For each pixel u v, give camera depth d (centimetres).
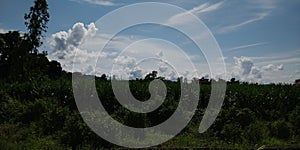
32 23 3419
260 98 1981
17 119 1681
